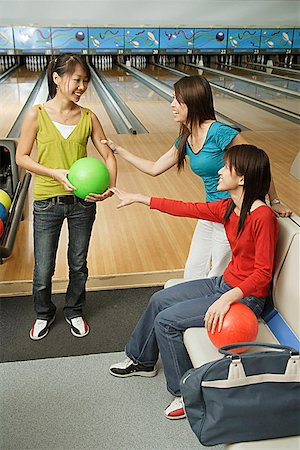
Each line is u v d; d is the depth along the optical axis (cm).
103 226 320
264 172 161
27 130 193
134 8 970
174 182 402
